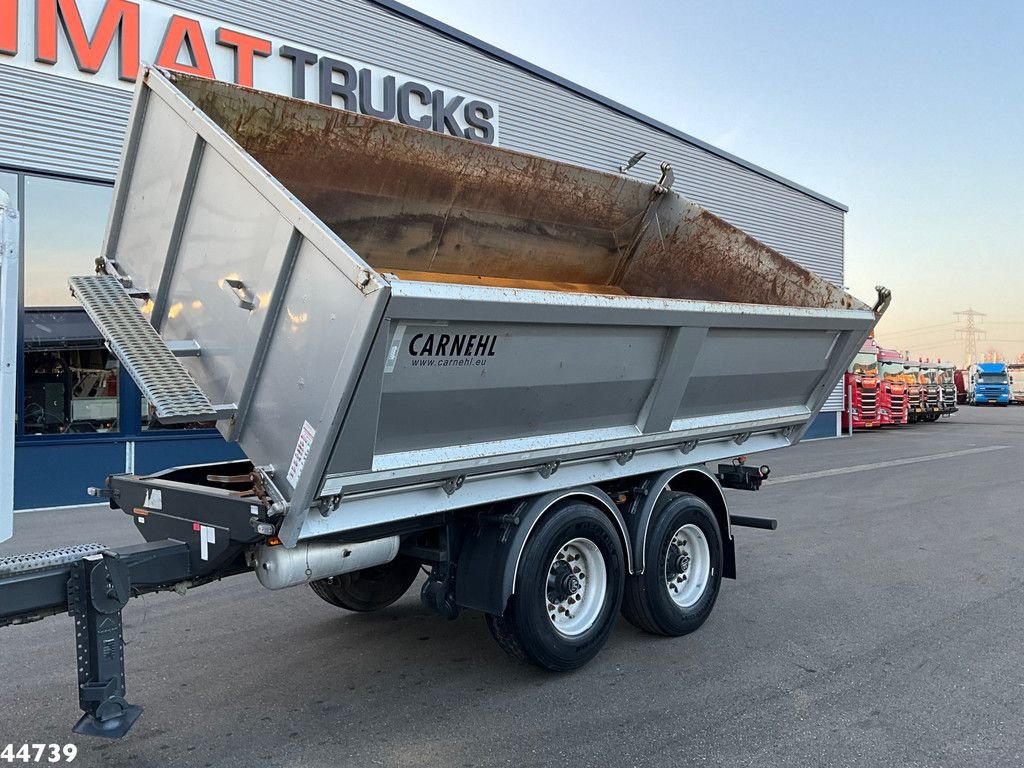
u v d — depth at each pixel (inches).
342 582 215.6
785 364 230.8
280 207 137.0
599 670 185.6
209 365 155.5
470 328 141.9
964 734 151.6
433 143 229.1
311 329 132.4
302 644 203.3
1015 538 332.8
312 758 141.5
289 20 482.9
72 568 124.2
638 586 200.4
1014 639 206.2
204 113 166.1
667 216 289.7
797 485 497.7
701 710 162.6
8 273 132.3
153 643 203.9
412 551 181.9
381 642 205.0
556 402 171.5
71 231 426.0
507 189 252.1
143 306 173.8
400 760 140.8
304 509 134.4
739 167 846.5
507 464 166.1
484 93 598.2
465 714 160.4
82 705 124.5
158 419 134.3
